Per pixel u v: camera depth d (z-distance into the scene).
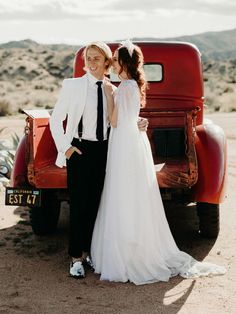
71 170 5.18
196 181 5.54
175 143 6.36
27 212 7.64
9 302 4.63
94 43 5.08
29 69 68.81
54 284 5.05
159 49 7.10
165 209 7.77
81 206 5.22
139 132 5.22
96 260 5.34
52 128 5.10
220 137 5.90
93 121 5.10
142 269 5.17
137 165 5.16
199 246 6.13
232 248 6.05
